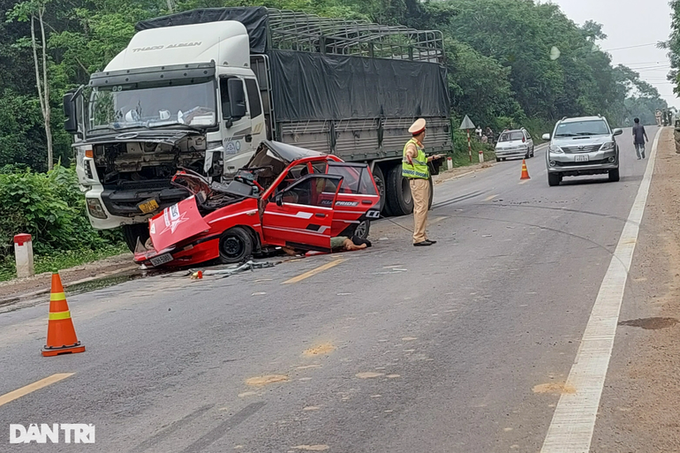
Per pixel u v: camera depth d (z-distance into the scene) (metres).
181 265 13.52
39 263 16.77
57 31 52.34
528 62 86.94
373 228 17.84
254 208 13.40
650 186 22.38
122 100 14.48
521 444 4.85
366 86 19.91
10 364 7.62
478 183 32.03
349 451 4.89
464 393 5.87
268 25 16.48
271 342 7.75
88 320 9.58
